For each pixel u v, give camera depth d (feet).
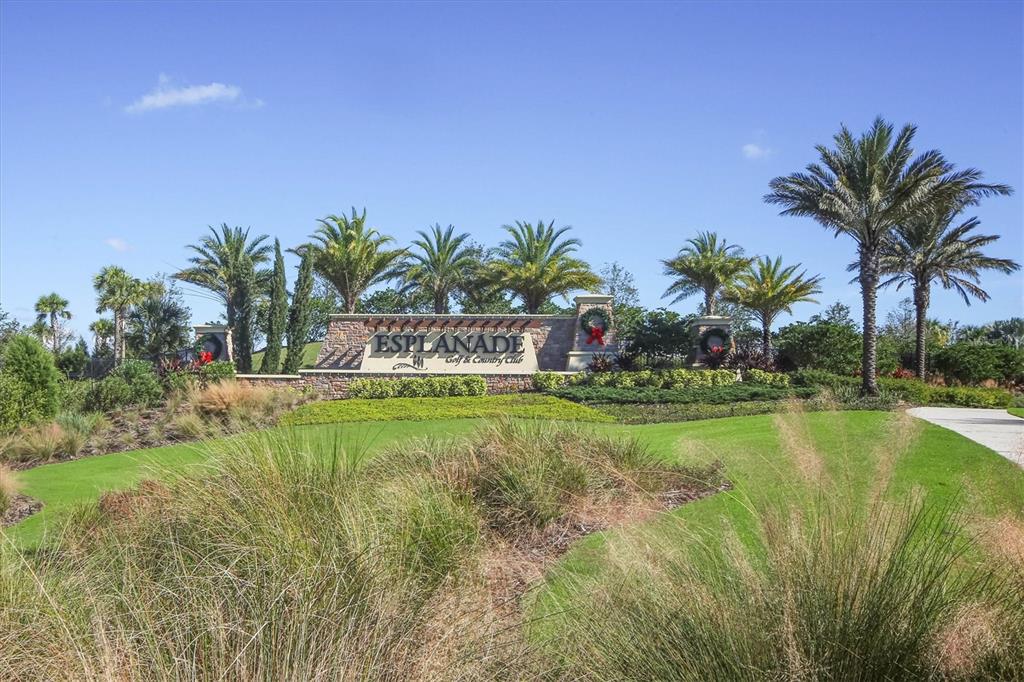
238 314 136.56
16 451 48.73
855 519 10.69
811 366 111.75
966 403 90.89
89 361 137.18
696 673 9.86
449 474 23.62
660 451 35.32
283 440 19.42
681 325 104.78
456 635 10.92
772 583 10.50
